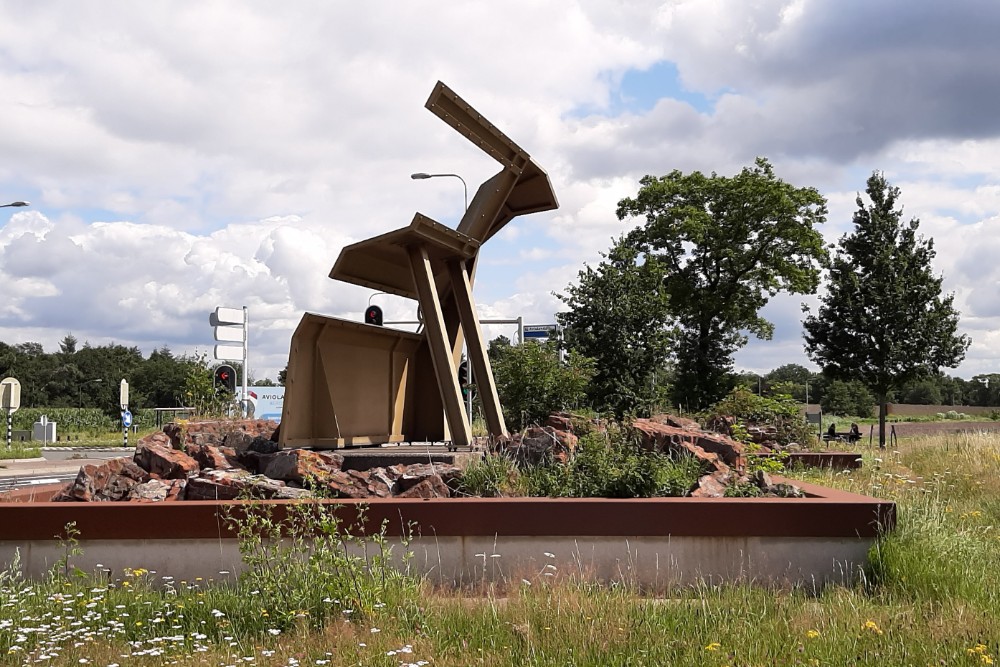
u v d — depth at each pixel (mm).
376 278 12062
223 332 26422
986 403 110125
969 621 6004
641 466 8703
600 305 30922
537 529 7637
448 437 12875
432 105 11062
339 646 5629
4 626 5992
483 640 5816
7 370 85812
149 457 9500
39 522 7684
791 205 49406
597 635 5762
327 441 10641
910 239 34812
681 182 51938
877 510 7602
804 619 6184
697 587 7258
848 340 34562
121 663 5418
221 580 7578
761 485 8867
